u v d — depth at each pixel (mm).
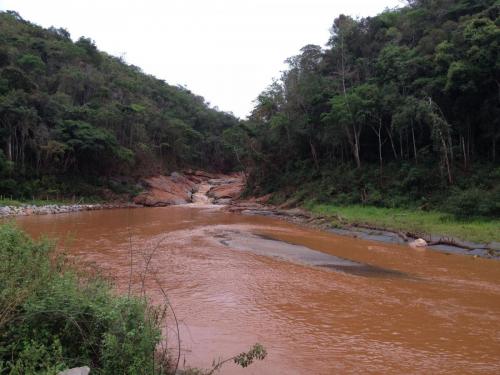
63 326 5488
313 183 42719
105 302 6051
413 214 28078
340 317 10125
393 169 36344
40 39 65438
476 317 10250
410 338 8859
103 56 86750
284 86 50562
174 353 7625
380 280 13922
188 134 79312
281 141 51625
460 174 30422
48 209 38469
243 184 60906
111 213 38781
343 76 42906
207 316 9992
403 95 35906
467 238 20406
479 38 28297
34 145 43562
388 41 44875
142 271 14242
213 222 31516
